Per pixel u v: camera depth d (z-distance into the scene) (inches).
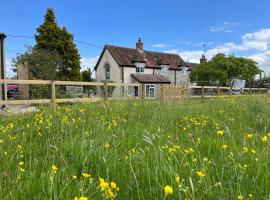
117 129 185.9
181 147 138.6
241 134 180.1
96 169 114.5
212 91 823.7
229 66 1571.1
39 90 474.3
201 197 81.8
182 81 2041.1
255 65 1649.9
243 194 86.0
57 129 190.7
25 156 132.6
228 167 106.1
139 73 1756.9
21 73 633.6
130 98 363.3
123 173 105.5
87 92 467.2
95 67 1792.6
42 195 88.3
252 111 316.2
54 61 1307.8
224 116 280.8
